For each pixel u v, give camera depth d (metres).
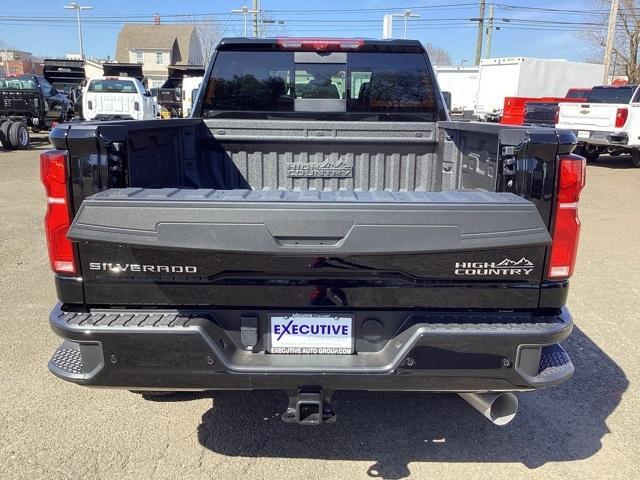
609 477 2.86
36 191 10.78
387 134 4.14
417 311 2.41
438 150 4.11
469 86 35.25
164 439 3.12
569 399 3.62
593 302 5.32
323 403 2.49
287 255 2.20
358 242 2.17
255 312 2.40
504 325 2.38
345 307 2.40
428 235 2.19
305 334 2.43
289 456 2.99
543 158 2.34
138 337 2.33
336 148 4.16
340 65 4.14
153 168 3.19
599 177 14.28
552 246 2.37
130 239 2.18
